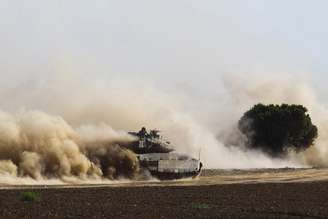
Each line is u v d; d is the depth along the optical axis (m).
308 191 84.50
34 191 73.25
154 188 82.75
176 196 73.50
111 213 56.41
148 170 102.81
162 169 102.94
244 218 56.44
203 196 74.31
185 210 60.28
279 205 67.56
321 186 92.50
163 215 56.25
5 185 80.38
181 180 101.81
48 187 79.69
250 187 87.88
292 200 73.12
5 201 62.16
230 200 71.00
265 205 67.19
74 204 61.88
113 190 78.06
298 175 115.69
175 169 103.88
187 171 104.69
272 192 81.81
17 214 53.78
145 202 66.56
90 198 68.25
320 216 60.19
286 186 91.00
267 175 115.00
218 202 68.75
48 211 56.12
